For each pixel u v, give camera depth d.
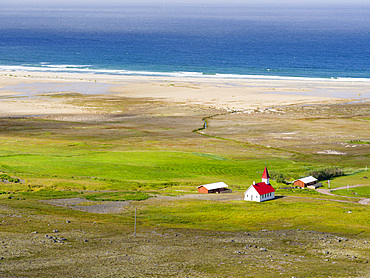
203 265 49.66
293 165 136.25
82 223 68.12
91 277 43.62
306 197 101.31
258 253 55.59
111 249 54.25
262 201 94.81
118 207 84.31
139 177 116.19
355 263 52.78
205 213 81.38
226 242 60.84
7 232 57.78
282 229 71.31
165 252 54.19
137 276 44.81
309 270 49.34
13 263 46.12
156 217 76.88
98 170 120.75
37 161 126.81
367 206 91.31
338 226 73.94
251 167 132.88
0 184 99.56
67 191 97.25
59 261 47.94
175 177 118.31
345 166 136.62
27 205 79.38
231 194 102.12
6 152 136.88
